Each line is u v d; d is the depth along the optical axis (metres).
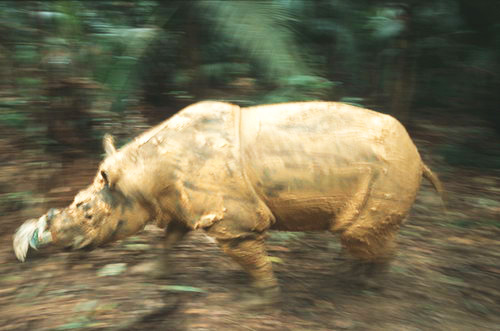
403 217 3.48
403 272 4.24
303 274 4.18
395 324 3.53
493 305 3.83
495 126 7.48
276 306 3.62
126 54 5.61
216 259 4.34
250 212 3.29
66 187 5.17
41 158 5.48
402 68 7.29
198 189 3.24
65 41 5.56
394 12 6.77
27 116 5.56
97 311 3.52
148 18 6.02
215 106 3.44
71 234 3.35
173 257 4.34
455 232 5.05
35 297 3.72
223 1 5.33
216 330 3.36
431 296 3.91
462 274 4.28
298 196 3.29
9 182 5.09
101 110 5.67
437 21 6.84
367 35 6.82
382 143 3.33
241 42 5.32
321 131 3.30
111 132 5.75
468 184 6.18
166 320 3.46
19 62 5.55
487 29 6.84
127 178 3.31
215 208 3.25
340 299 3.82
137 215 3.40
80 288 3.83
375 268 3.79
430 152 6.84
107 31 5.65
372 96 7.29
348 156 3.27
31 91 5.52
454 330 3.49
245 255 3.42
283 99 5.25
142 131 5.91
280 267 4.28
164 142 3.33
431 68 7.48
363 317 3.60
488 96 7.38
